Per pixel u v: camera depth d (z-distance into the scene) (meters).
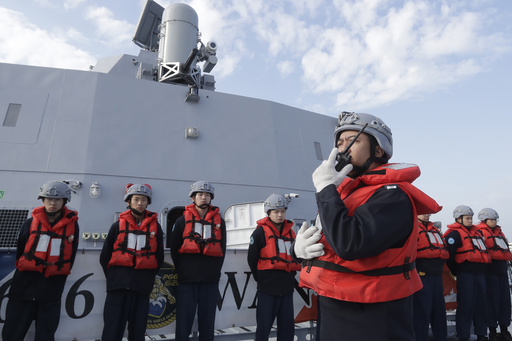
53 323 2.98
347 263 1.22
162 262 3.42
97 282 3.42
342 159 1.32
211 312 3.43
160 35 9.41
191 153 7.08
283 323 3.60
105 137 6.53
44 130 6.23
